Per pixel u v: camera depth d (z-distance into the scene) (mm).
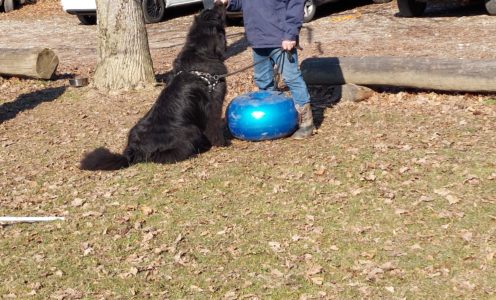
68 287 4887
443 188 6012
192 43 7203
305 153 7117
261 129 7348
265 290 4691
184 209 6047
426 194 5938
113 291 4805
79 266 5184
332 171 6598
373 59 8820
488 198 5766
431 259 4914
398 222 5496
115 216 6008
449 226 5352
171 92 7102
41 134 8719
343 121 8133
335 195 6070
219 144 7473
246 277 4875
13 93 10773
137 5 10203
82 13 17141
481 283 4578
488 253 4918
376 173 6461
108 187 6672
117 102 9852
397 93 9039
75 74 11898
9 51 11367
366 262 4930
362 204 5855
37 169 7398
